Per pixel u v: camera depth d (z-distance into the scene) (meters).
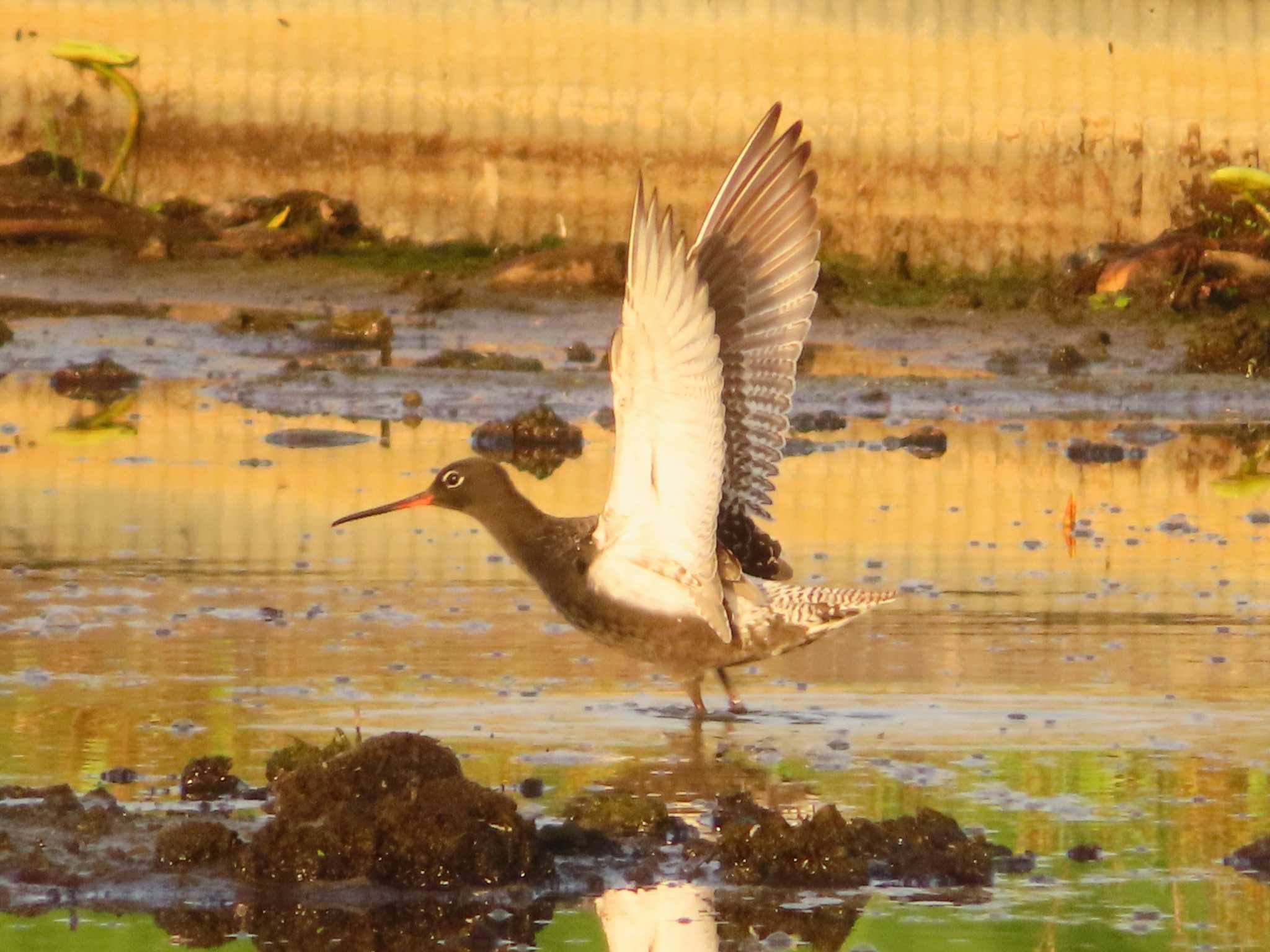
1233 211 27.25
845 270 27.47
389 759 9.30
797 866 8.92
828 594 10.54
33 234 26.91
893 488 18.17
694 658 10.56
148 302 25.58
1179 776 10.20
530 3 29.48
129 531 15.94
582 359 23.39
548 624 13.27
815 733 10.91
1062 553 15.62
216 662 12.06
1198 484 18.64
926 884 8.87
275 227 27.89
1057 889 8.77
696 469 9.70
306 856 8.80
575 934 8.32
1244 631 13.18
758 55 29.41
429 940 8.26
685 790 9.91
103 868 8.84
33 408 21.17
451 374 22.39
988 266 28.44
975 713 11.31
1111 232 28.94
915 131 29.00
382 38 29.52
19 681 11.56
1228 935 8.18
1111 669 12.20
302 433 19.89
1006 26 29.33
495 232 29.11
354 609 13.54
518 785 9.87
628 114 29.41
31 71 29.91
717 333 9.91
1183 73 29.38
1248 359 23.06
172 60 29.81
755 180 9.84
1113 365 23.34
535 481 17.72
